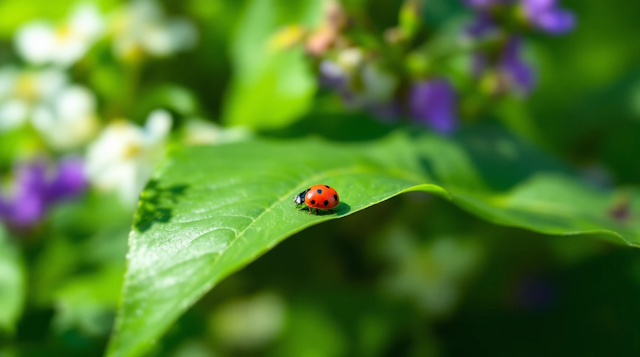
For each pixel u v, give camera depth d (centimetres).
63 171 26
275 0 28
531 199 24
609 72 34
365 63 24
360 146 25
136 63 28
